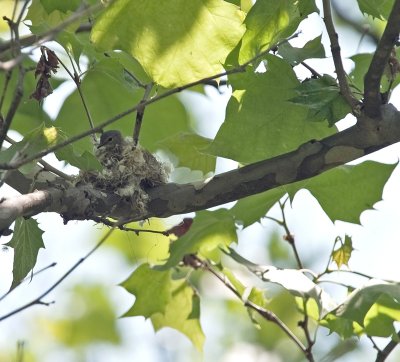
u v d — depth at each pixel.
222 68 9.32
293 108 9.37
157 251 14.27
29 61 13.40
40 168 9.09
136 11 8.80
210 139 11.38
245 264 10.38
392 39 7.99
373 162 10.36
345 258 10.13
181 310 12.05
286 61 9.09
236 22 8.95
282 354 16.59
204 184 9.27
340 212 10.52
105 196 8.83
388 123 8.76
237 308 17.16
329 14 8.35
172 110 14.69
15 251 8.68
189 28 8.97
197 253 11.20
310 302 10.60
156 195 9.36
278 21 8.76
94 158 8.60
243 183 9.21
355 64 10.65
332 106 8.81
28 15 11.09
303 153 9.06
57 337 17.27
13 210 7.30
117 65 9.55
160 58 9.20
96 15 9.84
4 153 8.06
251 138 9.52
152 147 14.73
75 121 14.00
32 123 14.06
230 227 10.84
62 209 8.29
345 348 15.20
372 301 9.34
